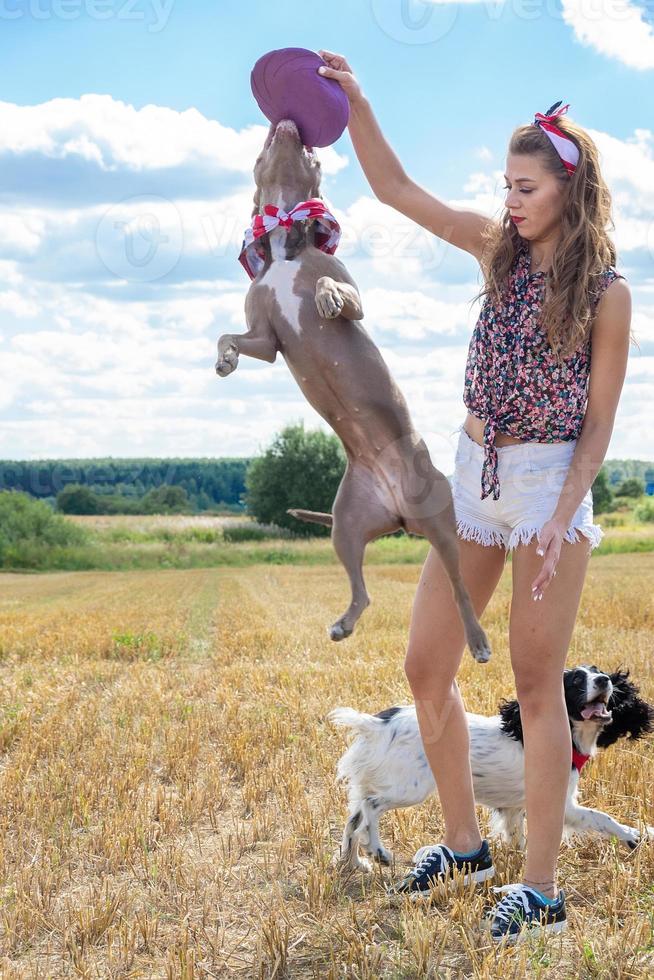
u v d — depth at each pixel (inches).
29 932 144.6
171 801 211.6
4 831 194.5
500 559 144.8
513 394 133.3
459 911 142.1
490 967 123.7
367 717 178.1
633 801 190.9
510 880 161.0
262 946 134.1
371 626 566.6
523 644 135.6
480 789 175.6
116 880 167.2
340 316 101.1
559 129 126.6
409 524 108.6
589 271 127.3
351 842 170.7
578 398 132.5
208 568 1910.7
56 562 2007.9
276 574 1496.1
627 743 226.2
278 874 167.0
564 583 134.3
